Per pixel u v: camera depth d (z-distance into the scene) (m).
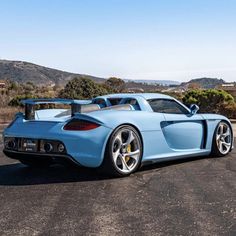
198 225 3.31
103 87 36.19
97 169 5.09
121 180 4.97
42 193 4.37
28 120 5.38
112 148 4.96
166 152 5.79
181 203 3.95
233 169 5.71
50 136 4.94
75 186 4.68
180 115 6.04
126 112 5.30
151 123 5.49
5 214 3.62
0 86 46.88
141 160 5.38
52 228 3.25
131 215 3.58
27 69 162.12
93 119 4.91
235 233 3.12
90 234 3.12
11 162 6.48
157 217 3.52
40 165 5.91
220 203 3.94
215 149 6.67
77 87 31.59
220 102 21.16
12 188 4.61
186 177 5.15
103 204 3.93
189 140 6.20
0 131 13.34
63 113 5.76
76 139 4.83
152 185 4.70
